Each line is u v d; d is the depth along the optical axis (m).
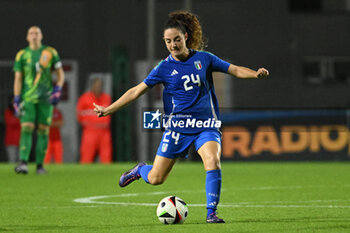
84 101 81.31
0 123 88.12
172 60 26.56
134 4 94.94
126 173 29.31
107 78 93.12
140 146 87.94
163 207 26.38
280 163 79.69
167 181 51.25
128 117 87.62
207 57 26.73
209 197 26.02
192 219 28.42
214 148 26.03
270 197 38.62
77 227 26.17
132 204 35.09
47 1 94.56
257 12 97.62
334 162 82.00
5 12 94.12
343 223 26.50
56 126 79.25
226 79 96.56
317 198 37.97
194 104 26.36
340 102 99.56
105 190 43.59
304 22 98.81
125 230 24.97
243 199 37.47
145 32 95.62
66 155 93.50
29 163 83.06
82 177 54.75
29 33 54.19
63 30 94.31
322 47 99.06
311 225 25.83
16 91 54.88
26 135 55.75
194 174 59.41
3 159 87.19
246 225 25.72
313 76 99.31
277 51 98.00
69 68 94.25
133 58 94.00
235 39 97.38
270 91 97.62
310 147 83.25
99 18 94.00
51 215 30.33
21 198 38.56
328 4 103.00
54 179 52.38
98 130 81.56
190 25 26.77
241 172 62.22
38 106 55.62
